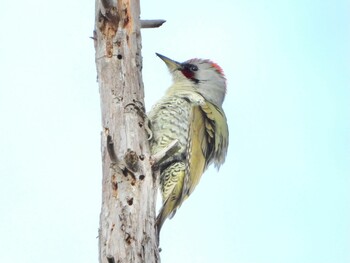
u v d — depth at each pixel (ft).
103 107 33.09
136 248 28.84
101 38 34.01
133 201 30.07
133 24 34.22
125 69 33.50
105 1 33.14
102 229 29.63
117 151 31.55
